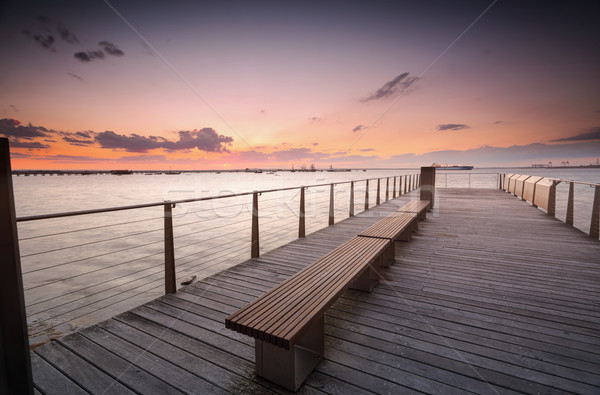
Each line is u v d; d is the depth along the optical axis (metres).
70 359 1.86
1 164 1.10
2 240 1.13
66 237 13.87
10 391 1.20
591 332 2.11
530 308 2.47
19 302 1.17
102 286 6.69
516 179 10.96
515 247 4.31
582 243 4.51
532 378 1.66
